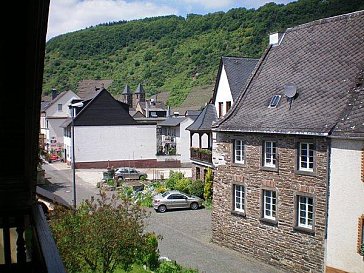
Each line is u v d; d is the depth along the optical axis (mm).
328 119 16078
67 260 10984
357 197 14688
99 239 11312
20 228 5754
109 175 39188
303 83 19031
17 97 4891
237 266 17922
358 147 14562
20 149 5398
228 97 26844
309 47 20766
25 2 4016
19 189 5695
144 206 29500
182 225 24453
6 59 4539
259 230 18844
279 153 17703
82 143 47812
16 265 5719
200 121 34062
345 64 18000
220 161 20906
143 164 49906
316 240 16281
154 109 73562
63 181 39812
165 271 15414
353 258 14906
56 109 63250
